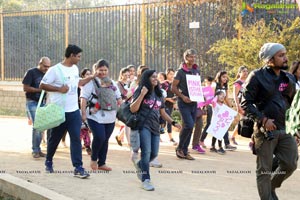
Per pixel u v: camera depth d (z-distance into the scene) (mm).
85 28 21422
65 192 8078
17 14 23594
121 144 13453
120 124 13328
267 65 7059
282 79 7016
